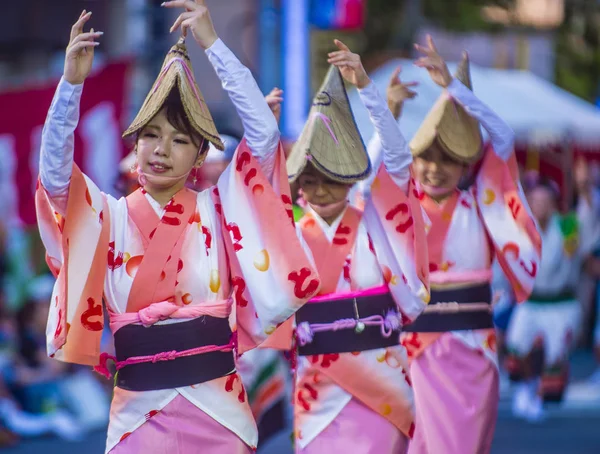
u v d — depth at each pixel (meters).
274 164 11.16
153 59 30.16
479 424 14.60
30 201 29.23
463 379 14.67
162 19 30.36
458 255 14.88
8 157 29.16
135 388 10.52
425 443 14.55
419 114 32.31
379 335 12.77
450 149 14.59
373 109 12.60
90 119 28.62
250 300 11.02
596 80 57.62
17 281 26.78
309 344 12.77
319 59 47.09
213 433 10.55
